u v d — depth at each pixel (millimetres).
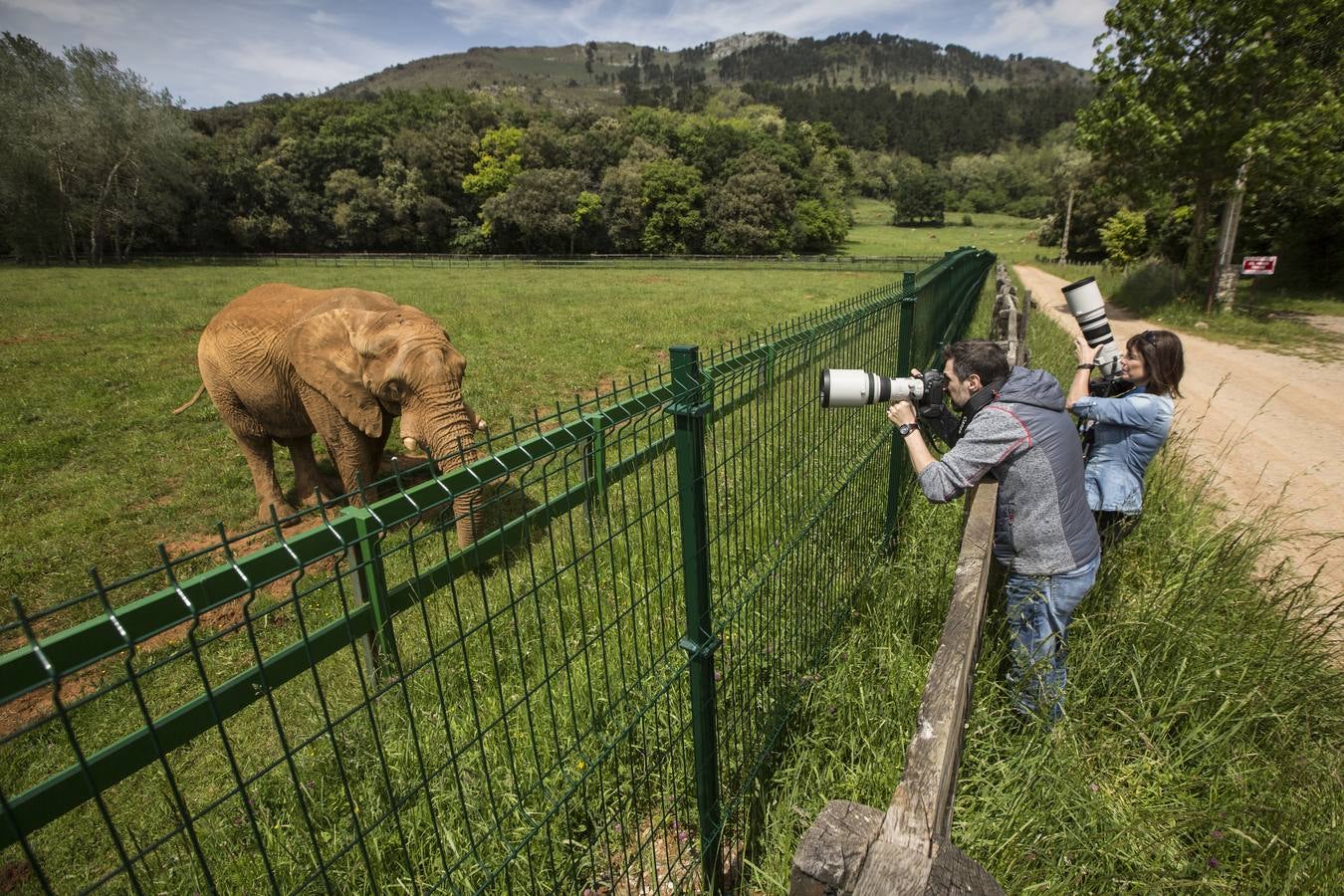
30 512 6805
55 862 2998
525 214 59375
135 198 47062
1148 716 2893
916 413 3154
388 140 67000
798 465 3092
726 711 2572
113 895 2789
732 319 18750
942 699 1691
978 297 15000
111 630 1215
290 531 6301
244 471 7832
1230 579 3703
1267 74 15930
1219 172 17609
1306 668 3080
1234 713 2922
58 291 26375
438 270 43719
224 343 6059
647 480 5133
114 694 4199
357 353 5625
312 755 3055
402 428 5629
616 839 2613
